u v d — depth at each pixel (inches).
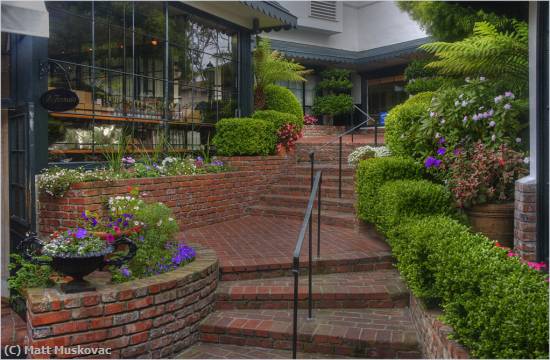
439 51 260.7
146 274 169.2
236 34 388.2
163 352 157.8
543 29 165.9
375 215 224.2
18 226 240.7
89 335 144.6
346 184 316.5
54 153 243.3
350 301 179.6
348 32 613.3
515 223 173.0
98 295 145.5
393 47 553.3
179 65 328.8
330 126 579.5
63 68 248.4
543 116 165.9
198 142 348.5
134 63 291.7
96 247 150.0
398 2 308.8
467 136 207.8
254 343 163.5
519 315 91.1
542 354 86.1
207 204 292.2
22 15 159.5
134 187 229.0
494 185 185.0
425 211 181.6
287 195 330.3
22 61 233.0
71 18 253.4
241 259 208.1
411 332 154.9
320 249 223.8
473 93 212.4
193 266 177.6
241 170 329.7
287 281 196.2
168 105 319.3
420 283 141.3
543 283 104.2
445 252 127.4
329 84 566.9
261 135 343.9
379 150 303.7
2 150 247.3
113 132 277.7
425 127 221.0
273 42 521.3
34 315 137.8
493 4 212.4
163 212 195.8
